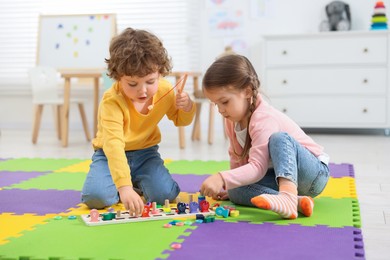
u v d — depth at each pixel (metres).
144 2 4.35
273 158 1.36
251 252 1.05
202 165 2.40
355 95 3.76
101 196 1.49
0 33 4.59
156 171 1.58
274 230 1.21
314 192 1.48
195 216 1.35
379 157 2.68
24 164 2.48
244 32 4.11
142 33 1.40
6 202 1.60
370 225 1.35
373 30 3.67
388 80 3.69
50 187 1.86
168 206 1.41
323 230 1.21
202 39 4.19
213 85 1.37
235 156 1.54
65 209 1.51
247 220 1.31
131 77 1.36
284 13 4.04
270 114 1.42
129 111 1.51
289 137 1.37
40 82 3.50
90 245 1.11
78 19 4.32
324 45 3.76
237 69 1.37
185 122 1.62
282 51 3.83
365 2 3.93
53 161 2.58
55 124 4.07
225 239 1.14
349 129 4.08
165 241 1.13
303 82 3.82
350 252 1.05
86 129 3.64
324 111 3.81
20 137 3.90
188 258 1.02
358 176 2.13
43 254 1.05
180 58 4.32
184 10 4.29
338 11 3.86
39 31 4.36
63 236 1.19
